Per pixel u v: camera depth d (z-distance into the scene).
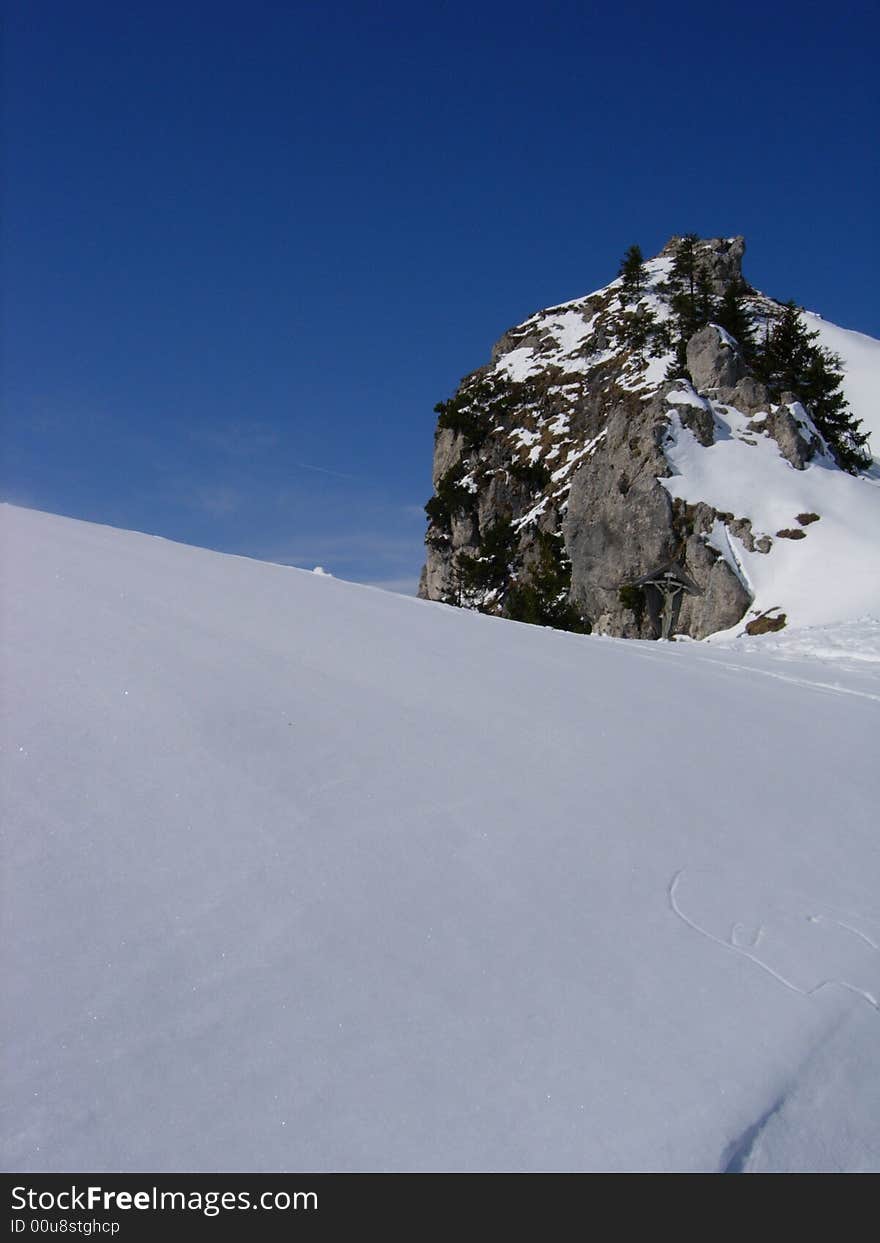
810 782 6.51
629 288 87.81
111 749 5.12
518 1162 3.06
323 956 3.82
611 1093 3.36
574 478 51.72
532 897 4.44
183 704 5.81
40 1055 3.16
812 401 62.00
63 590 7.95
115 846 4.31
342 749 5.63
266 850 4.46
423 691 6.98
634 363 72.06
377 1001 3.63
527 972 3.92
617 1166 3.09
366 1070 3.31
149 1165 2.89
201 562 10.64
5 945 3.60
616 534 46.91
